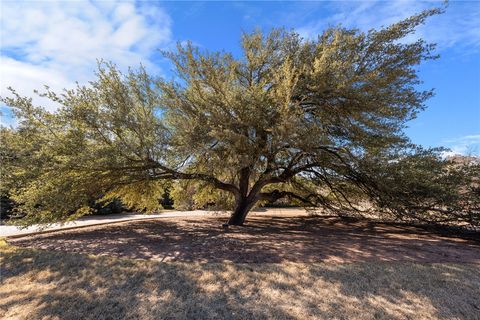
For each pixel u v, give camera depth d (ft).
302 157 33.12
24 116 26.16
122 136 28.81
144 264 17.87
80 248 22.25
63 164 25.54
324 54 26.40
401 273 16.55
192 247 22.33
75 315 12.00
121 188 35.53
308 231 31.83
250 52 33.14
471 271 17.13
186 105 30.40
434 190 27.45
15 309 12.53
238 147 27.22
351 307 12.59
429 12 27.78
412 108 29.66
